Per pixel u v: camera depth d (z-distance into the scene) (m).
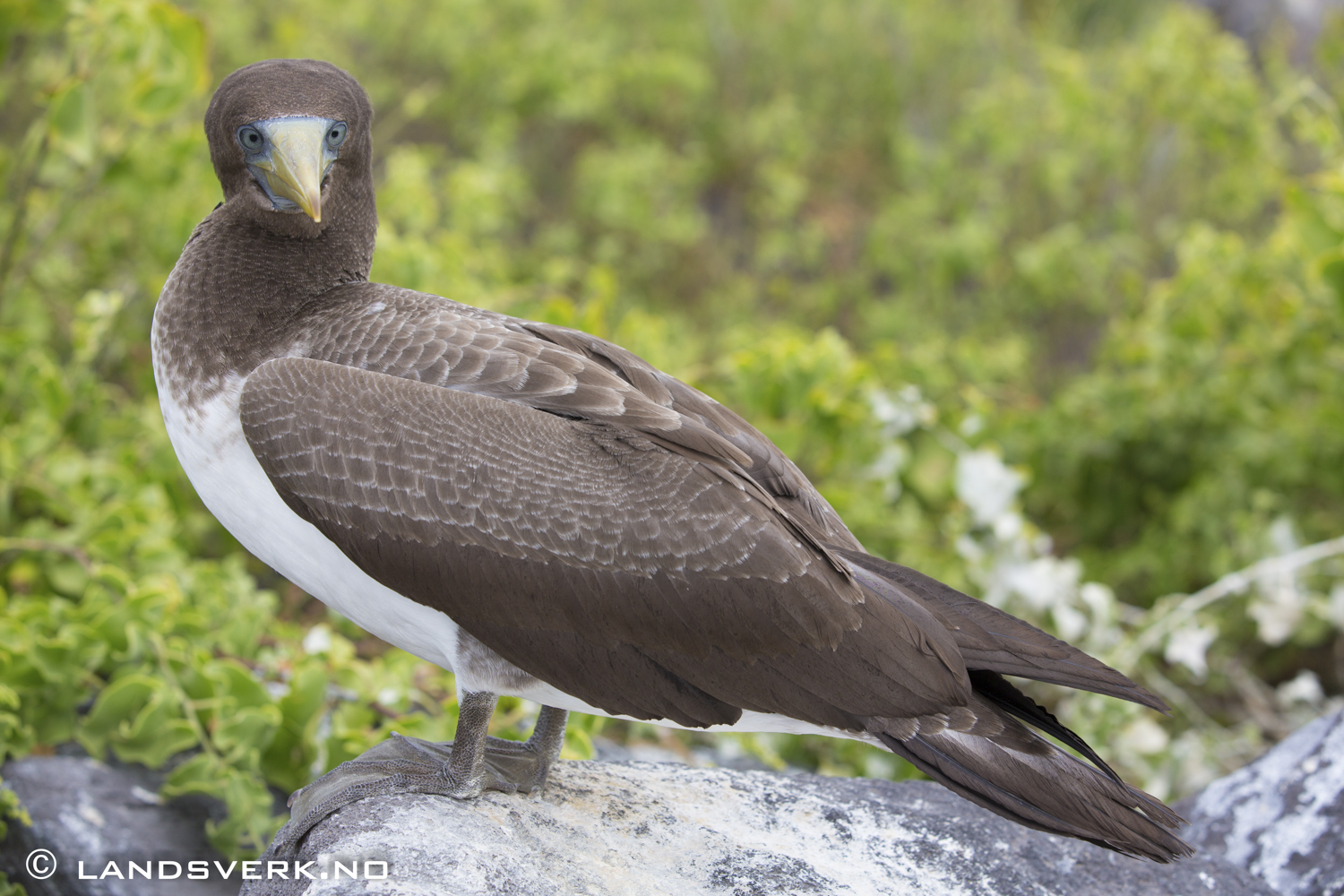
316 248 6.38
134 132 12.26
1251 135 17.56
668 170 20.61
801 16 23.78
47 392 10.79
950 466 12.02
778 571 5.51
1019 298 18.78
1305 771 7.73
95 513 10.07
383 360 5.92
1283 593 11.91
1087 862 6.55
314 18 19.80
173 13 11.09
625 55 22.97
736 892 5.87
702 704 5.71
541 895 5.43
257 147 6.20
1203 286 14.91
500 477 5.54
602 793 6.44
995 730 5.50
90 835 7.50
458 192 15.66
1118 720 10.80
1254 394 14.46
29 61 15.70
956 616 5.82
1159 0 24.16
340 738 7.94
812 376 11.38
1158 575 14.02
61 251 14.58
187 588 9.65
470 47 21.03
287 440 5.63
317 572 5.95
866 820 6.61
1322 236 12.41
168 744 8.00
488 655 5.79
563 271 16.11
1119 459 14.98
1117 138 19.44
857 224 21.95
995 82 21.56
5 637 8.31
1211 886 6.56
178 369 6.16
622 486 5.56
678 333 16.81
